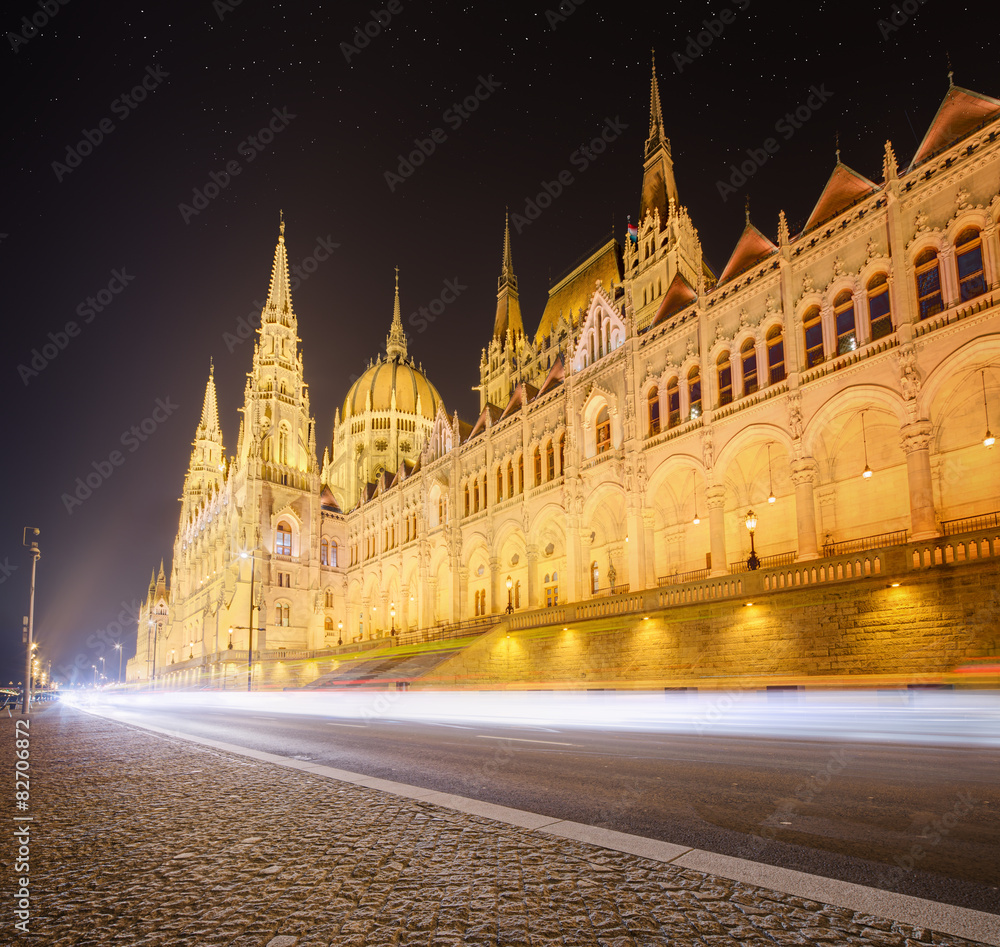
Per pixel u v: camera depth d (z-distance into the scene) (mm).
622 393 45062
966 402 29453
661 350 43219
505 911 5039
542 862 6191
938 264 29609
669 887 5469
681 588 33406
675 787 9648
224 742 17688
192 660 86500
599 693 33219
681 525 43312
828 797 8828
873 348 31250
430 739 17234
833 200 35562
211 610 86938
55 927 4992
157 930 4891
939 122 31438
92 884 6004
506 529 55719
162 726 24609
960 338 28078
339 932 4766
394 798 9258
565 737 17109
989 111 29531
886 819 7664
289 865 6371
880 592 25422
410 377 106938
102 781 11742
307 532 84188
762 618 29531
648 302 69062
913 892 5406
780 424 35000
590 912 4969
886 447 32844
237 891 5699
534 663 42312
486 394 103375
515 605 55312
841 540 34188
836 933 4539
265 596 78500
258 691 69500
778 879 5621
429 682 46906
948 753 13188
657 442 42156
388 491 77188
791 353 34750
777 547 37438
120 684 149500
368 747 15742
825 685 26484
